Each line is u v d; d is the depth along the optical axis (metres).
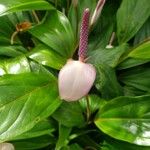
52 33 0.37
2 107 0.29
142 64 0.41
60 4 0.45
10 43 0.40
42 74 0.32
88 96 0.37
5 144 0.32
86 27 0.31
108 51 0.38
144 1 0.41
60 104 0.32
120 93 0.37
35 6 0.36
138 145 0.33
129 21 0.41
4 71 0.34
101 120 0.34
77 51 0.39
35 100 0.30
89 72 0.30
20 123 0.29
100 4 0.37
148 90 0.40
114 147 0.34
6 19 0.42
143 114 0.33
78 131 0.35
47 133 0.34
